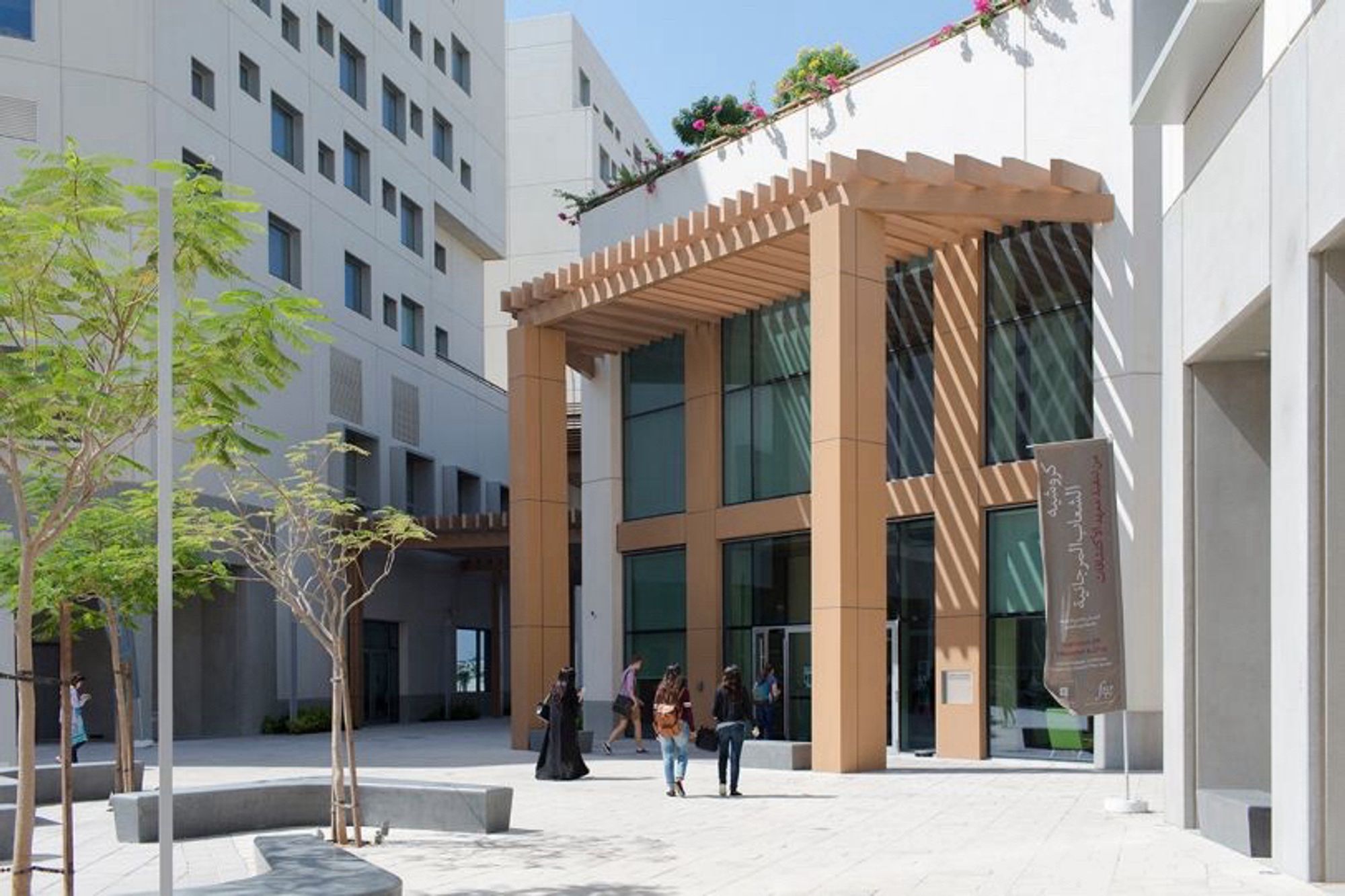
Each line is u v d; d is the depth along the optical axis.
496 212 54.12
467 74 52.44
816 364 21.06
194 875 12.12
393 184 44.59
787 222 22.02
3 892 11.25
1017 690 22.27
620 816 15.51
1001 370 23.05
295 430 36.72
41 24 30.72
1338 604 9.63
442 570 47.25
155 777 22.38
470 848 13.00
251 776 22.34
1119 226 21.09
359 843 13.27
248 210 9.18
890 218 21.89
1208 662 12.99
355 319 41.03
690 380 29.12
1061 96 21.98
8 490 29.25
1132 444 20.67
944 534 23.42
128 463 9.69
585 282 26.73
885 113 24.72
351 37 42.25
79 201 8.69
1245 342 12.28
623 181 30.73
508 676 52.34
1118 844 12.19
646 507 30.48
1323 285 9.71
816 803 16.38
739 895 10.16
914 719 24.19
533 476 28.17
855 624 20.39
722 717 17.44
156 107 31.77
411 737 34.72
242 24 35.72
